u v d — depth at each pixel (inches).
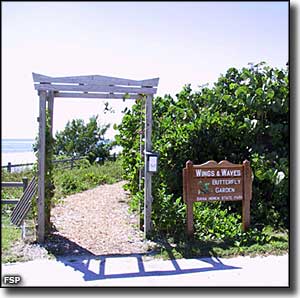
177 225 271.9
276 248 245.4
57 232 280.7
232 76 369.7
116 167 671.1
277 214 304.8
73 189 496.4
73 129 949.2
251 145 344.8
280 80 350.3
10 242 252.5
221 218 289.0
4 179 434.9
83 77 253.6
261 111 344.8
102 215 345.1
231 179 268.8
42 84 249.9
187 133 338.6
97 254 237.3
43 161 254.7
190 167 263.3
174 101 383.9
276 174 312.2
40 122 253.6
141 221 289.9
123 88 258.1
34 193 262.5
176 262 224.5
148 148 269.9
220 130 342.3
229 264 221.5
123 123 372.2
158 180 295.6
